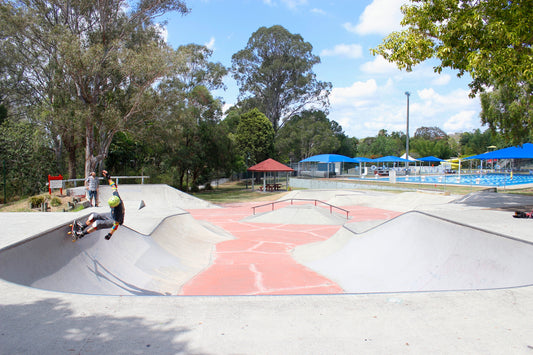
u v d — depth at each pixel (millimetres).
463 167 70812
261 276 8633
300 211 19000
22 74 25875
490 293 4250
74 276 6180
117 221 6418
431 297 4113
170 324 3350
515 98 20250
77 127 21078
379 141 83312
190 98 35344
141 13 24156
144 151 36562
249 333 3180
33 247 5680
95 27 23953
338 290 7438
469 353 2812
